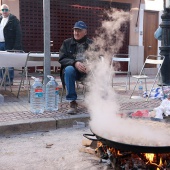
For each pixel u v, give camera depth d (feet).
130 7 42.22
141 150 8.30
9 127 14.42
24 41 36.04
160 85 24.43
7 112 17.17
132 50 42.22
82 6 39.55
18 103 19.97
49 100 18.02
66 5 38.42
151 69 43.78
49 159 11.28
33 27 36.47
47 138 13.93
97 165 10.66
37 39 36.99
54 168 10.46
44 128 15.25
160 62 22.36
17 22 27.02
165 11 24.27
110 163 10.39
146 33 44.14
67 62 16.79
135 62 42.63
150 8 43.34
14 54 19.74
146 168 9.11
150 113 15.79
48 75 18.97
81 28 16.88
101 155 10.87
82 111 17.42
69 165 10.70
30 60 20.63
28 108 18.31
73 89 16.57
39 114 16.66
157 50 44.80
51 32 37.93
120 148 8.65
